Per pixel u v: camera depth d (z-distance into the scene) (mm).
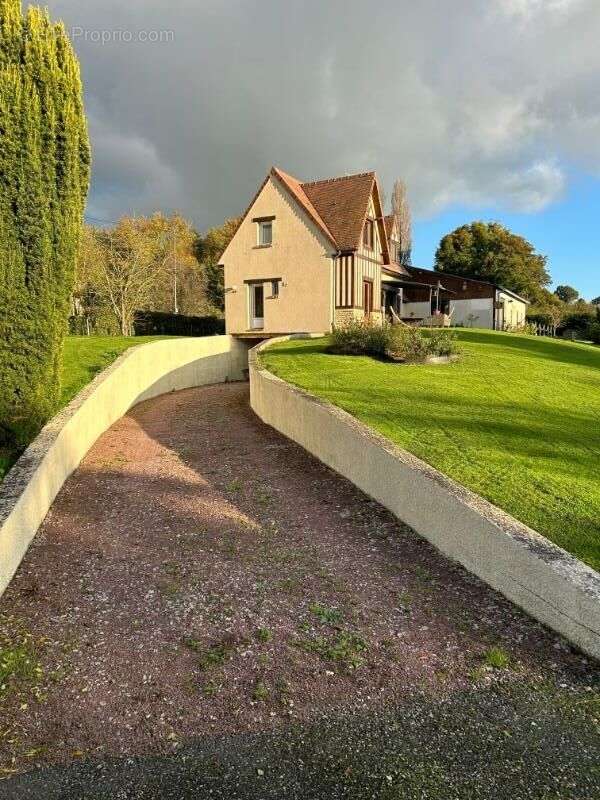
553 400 9008
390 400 8500
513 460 5930
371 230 24953
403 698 3057
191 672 3258
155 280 34938
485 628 3688
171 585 4242
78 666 3301
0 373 6727
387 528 5281
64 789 2453
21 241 6758
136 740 2744
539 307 51219
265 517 5594
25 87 6566
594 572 3574
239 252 25047
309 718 2904
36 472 5188
